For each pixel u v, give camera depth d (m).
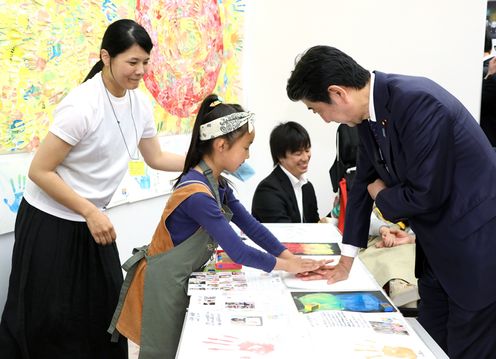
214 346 0.88
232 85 3.16
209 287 1.18
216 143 1.25
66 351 1.57
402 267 1.95
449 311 1.35
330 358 0.84
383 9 3.17
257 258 1.23
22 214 1.54
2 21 1.64
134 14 2.28
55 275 1.52
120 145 1.63
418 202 1.14
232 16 3.08
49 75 1.84
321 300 1.10
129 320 1.32
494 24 3.24
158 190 2.58
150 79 2.43
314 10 3.24
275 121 3.38
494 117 3.20
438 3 3.10
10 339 1.53
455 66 3.15
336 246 1.58
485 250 1.17
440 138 1.11
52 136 1.43
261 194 2.09
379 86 1.17
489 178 1.17
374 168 1.36
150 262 1.26
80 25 1.98
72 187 1.53
